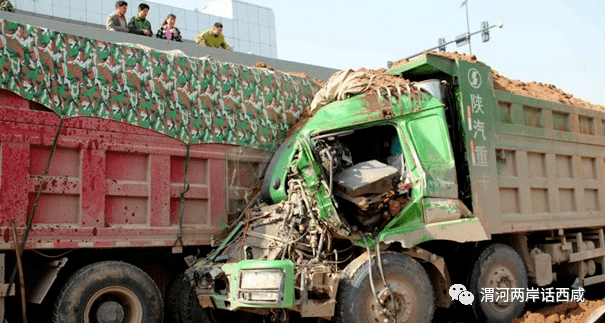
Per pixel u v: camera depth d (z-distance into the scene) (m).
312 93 8.52
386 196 6.48
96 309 6.16
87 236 6.16
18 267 5.71
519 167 8.13
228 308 6.11
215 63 7.53
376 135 7.21
